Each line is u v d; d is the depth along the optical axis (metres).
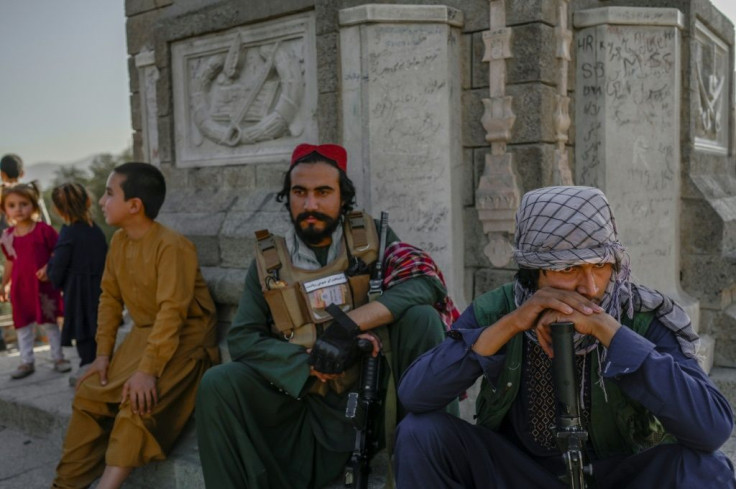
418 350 2.24
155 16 4.33
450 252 3.01
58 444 3.47
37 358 4.75
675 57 3.23
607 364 1.54
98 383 2.85
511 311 1.79
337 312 2.23
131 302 2.95
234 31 3.56
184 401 2.86
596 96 3.15
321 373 2.20
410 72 2.95
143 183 2.84
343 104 3.04
